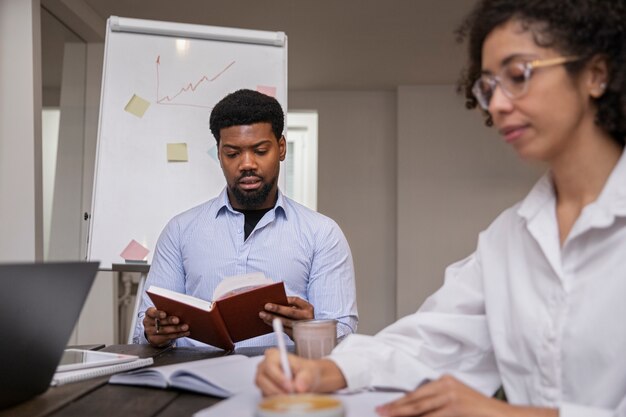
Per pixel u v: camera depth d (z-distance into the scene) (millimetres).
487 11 878
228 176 1913
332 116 5352
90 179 3986
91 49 4000
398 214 5145
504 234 1050
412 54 4492
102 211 2510
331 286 1949
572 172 906
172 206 2545
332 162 5324
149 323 1576
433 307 1150
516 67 838
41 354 963
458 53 4449
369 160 5320
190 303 1457
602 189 891
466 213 5129
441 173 5156
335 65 4730
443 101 5180
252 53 2719
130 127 2596
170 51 2680
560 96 833
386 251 5266
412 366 1028
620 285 842
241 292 1433
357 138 5336
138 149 2582
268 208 2000
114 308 3980
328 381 930
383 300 5238
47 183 3480
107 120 2588
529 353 946
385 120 5348
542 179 990
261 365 905
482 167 5141
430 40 4230
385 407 846
